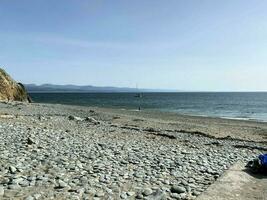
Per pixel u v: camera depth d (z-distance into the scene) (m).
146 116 51.91
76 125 30.73
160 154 17.94
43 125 28.33
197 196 10.18
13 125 25.36
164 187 11.84
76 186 11.44
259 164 12.92
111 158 16.14
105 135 24.77
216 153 19.55
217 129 36.50
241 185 11.27
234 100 169.25
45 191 10.77
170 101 151.75
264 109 94.75
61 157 15.52
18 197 10.12
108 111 61.00
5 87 75.69
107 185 11.83
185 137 27.42
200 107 102.81
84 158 15.80
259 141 28.17
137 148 19.30
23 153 15.91
